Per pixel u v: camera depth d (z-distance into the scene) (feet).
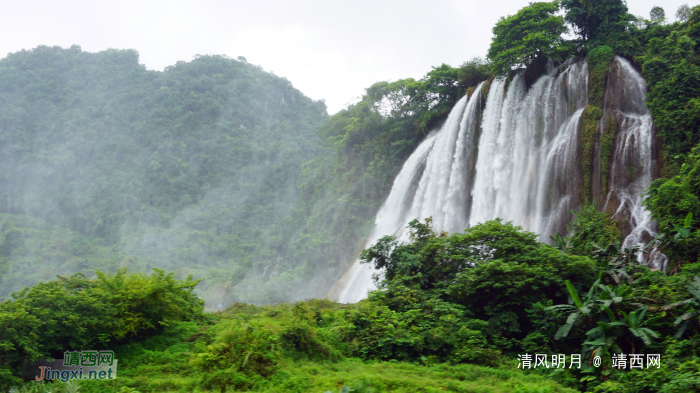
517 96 108.37
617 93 89.10
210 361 33.58
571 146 90.12
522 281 41.65
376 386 30.66
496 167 104.73
